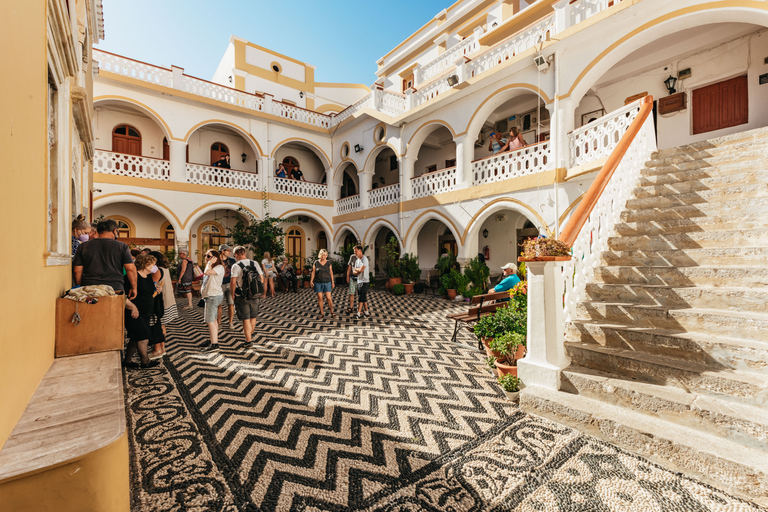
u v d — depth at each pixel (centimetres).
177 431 304
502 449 274
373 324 763
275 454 270
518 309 464
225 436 296
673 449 242
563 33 840
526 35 978
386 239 2031
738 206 414
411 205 1359
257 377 438
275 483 237
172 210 1371
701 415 252
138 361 506
